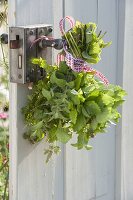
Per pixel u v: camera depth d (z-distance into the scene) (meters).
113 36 3.09
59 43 2.39
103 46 2.44
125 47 3.17
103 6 2.99
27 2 2.52
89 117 2.37
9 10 2.46
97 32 2.97
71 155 2.91
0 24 3.16
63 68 2.42
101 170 3.15
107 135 3.17
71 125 2.41
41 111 2.41
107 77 3.09
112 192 3.27
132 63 3.25
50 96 2.35
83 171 3.02
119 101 2.44
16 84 2.47
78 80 2.37
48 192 2.78
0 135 3.44
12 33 2.40
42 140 2.63
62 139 2.39
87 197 3.08
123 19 3.11
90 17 2.91
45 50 2.48
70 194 2.94
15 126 2.51
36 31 2.43
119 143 3.25
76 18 2.82
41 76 2.47
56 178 2.83
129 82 3.26
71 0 2.77
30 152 2.60
